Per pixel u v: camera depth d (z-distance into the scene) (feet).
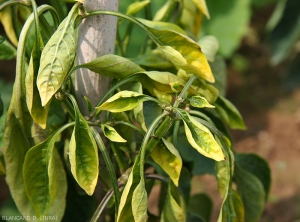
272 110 7.36
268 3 7.91
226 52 6.27
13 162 1.94
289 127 7.04
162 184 2.29
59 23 1.87
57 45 1.65
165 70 2.09
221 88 2.47
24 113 1.87
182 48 1.90
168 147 1.80
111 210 2.25
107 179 2.10
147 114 1.97
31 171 1.85
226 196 1.82
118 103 1.72
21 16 2.35
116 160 2.07
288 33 5.11
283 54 5.24
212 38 2.27
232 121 2.19
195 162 2.46
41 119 1.81
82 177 1.72
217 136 1.77
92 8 1.83
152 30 1.86
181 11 2.35
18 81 1.78
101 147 1.79
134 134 2.06
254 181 2.24
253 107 7.48
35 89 1.77
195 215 2.42
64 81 1.76
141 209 1.68
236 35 6.25
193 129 1.70
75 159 1.68
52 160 1.78
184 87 1.82
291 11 4.97
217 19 6.26
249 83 7.90
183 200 2.05
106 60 1.82
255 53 8.43
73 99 1.76
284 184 6.24
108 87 1.99
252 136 6.97
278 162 6.56
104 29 1.89
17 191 1.98
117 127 1.89
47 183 1.88
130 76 1.88
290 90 7.61
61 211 2.00
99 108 1.71
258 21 8.87
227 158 1.80
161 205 2.31
